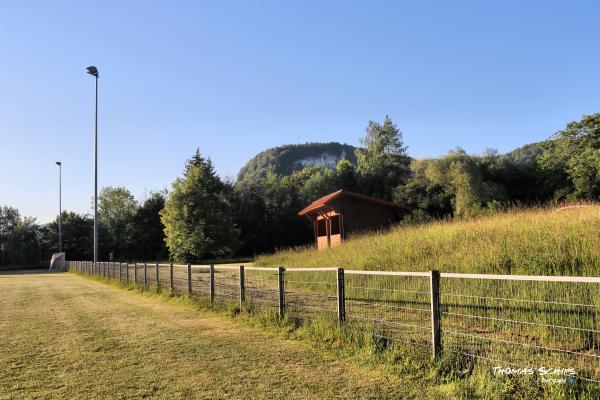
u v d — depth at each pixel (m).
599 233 10.27
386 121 78.12
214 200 46.59
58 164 59.62
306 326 8.38
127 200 83.56
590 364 5.52
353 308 9.88
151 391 5.52
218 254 47.91
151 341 8.38
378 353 6.43
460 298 9.29
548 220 12.59
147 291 17.52
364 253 16.70
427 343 6.61
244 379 5.88
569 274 9.55
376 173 66.62
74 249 78.94
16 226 92.12
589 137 34.47
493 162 49.16
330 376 5.87
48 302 15.66
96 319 11.27
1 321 11.30
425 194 49.75
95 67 33.91
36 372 6.46
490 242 12.33
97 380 6.02
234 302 11.41
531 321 7.50
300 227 68.75
